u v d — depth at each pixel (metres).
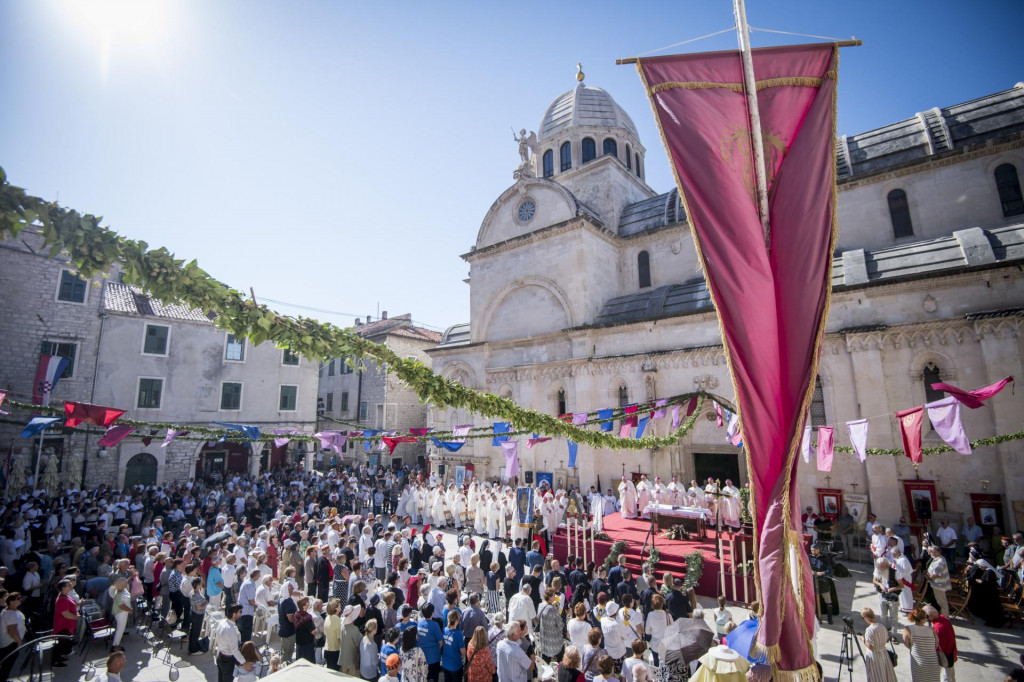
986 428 17.97
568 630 10.05
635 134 39.66
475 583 13.52
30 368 26.53
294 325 6.63
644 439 15.23
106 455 28.45
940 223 23.41
